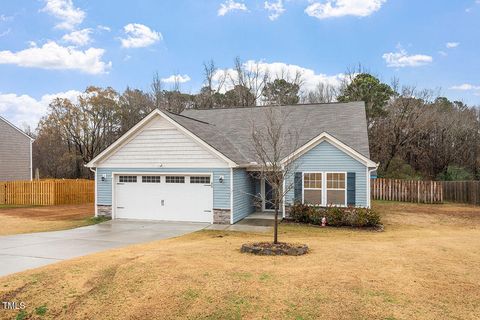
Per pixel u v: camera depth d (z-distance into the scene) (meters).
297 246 9.80
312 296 6.50
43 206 25.44
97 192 18.27
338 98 43.25
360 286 6.91
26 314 6.29
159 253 9.60
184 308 6.27
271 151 18.34
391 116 39.09
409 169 38.59
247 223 16.52
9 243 11.98
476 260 8.83
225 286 7.00
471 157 39.41
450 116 41.88
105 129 45.44
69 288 7.12
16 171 33.28
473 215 20.02
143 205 17.73
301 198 17.16
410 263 8.50
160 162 17.27
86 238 12.99
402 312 5.88
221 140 18.95
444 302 6.25
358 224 15.41
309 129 19.97
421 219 18.55
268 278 7.39
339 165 16.81
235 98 44.78
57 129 42.88
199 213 16.89
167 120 17.08
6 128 32.47
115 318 6.09
